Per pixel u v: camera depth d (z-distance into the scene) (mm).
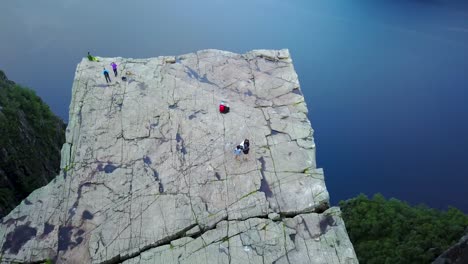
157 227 19766
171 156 23297
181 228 19641
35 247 19203
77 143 24109
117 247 19047
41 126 44562
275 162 22516
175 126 25047
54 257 18875
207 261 18109
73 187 21828
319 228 19219
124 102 26719
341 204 48938
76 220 20297
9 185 34406
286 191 20953
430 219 42031
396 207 45188
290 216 20016
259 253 18266
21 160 36656
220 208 20391
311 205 20188
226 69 29703
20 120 39969
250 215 19969
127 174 22406
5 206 31953
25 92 46219
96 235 19594
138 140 24281
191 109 26188
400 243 40250
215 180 21781
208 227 19672
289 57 30859
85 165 22922
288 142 23703
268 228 19250
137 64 30125
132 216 20344
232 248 18547
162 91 27578
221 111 25766
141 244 19125
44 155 41938
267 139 23906
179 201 20875
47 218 20391
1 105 39656
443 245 38250
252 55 31172
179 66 30062
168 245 19078
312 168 22156
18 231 19859
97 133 24688
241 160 22703
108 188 21734
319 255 18062
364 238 42906
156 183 21891
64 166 22922
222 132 24547
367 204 45469
